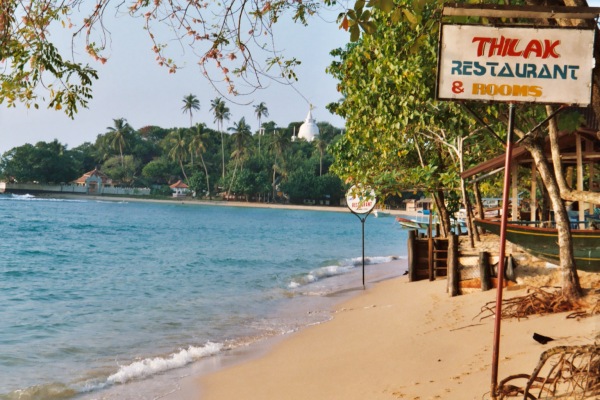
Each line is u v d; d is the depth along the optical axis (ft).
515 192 56.65
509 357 29.94
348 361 36.09
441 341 37.22
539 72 15.03
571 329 33.60
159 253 130.31
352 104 59.52
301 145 549.54
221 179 503.61
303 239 183.93
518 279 49.93
